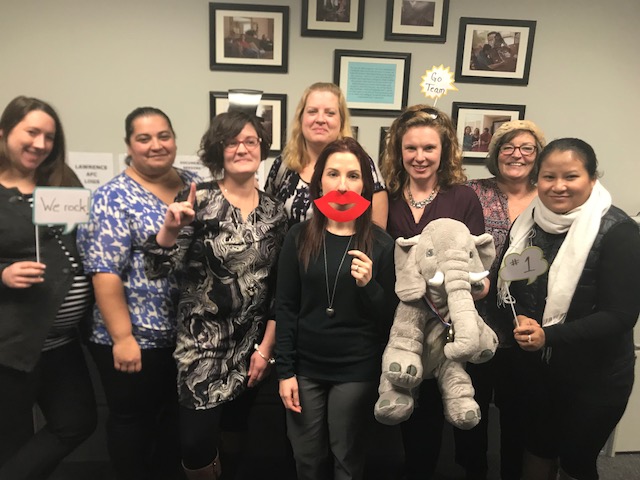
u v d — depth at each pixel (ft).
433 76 5.70
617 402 4.46
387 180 5.32
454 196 4.97
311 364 4.45
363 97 7.18
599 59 7.25
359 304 4.30
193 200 4.14
